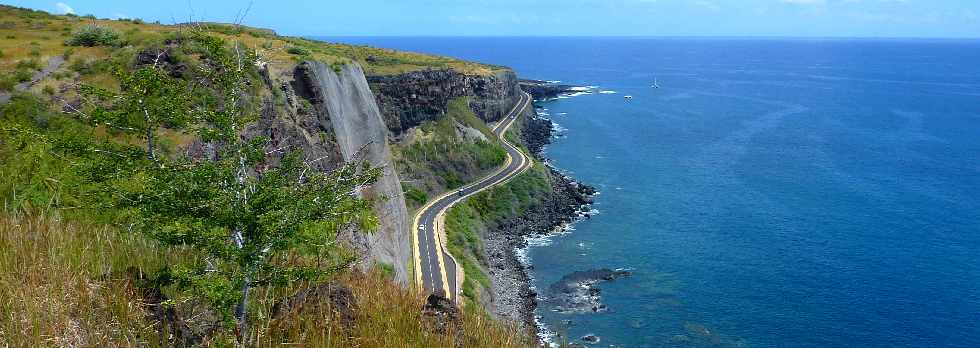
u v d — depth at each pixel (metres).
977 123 170.25
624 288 66.19
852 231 83.62
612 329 57.41
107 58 33.69
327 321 11.50
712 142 146.12
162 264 12.73
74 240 12.87
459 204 87.88
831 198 99.19
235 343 10.11
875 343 55.81
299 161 12.74
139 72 12.10
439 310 14.26
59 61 33.69
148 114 12.06
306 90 48.47
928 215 90.12
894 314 60.81
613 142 148.88
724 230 84.88
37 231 12.66
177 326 10.99
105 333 9.88
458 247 71.44
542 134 158.38
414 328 12.62
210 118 12.39
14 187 15.23
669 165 123.69
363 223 13.07
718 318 59.78
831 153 132.12
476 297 57.72
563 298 63.69
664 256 75.50
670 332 57.00
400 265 51.25
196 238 10.49
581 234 84.50
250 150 12.22
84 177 11.96
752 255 75.44
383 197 14.91
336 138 48.72
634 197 102.00
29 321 9.56
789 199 98.94
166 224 10.61
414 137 104.94
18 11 55.81
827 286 66.62
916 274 69.56
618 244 80.25
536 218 91.06
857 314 60.78
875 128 163.38
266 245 10.81
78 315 10.23
